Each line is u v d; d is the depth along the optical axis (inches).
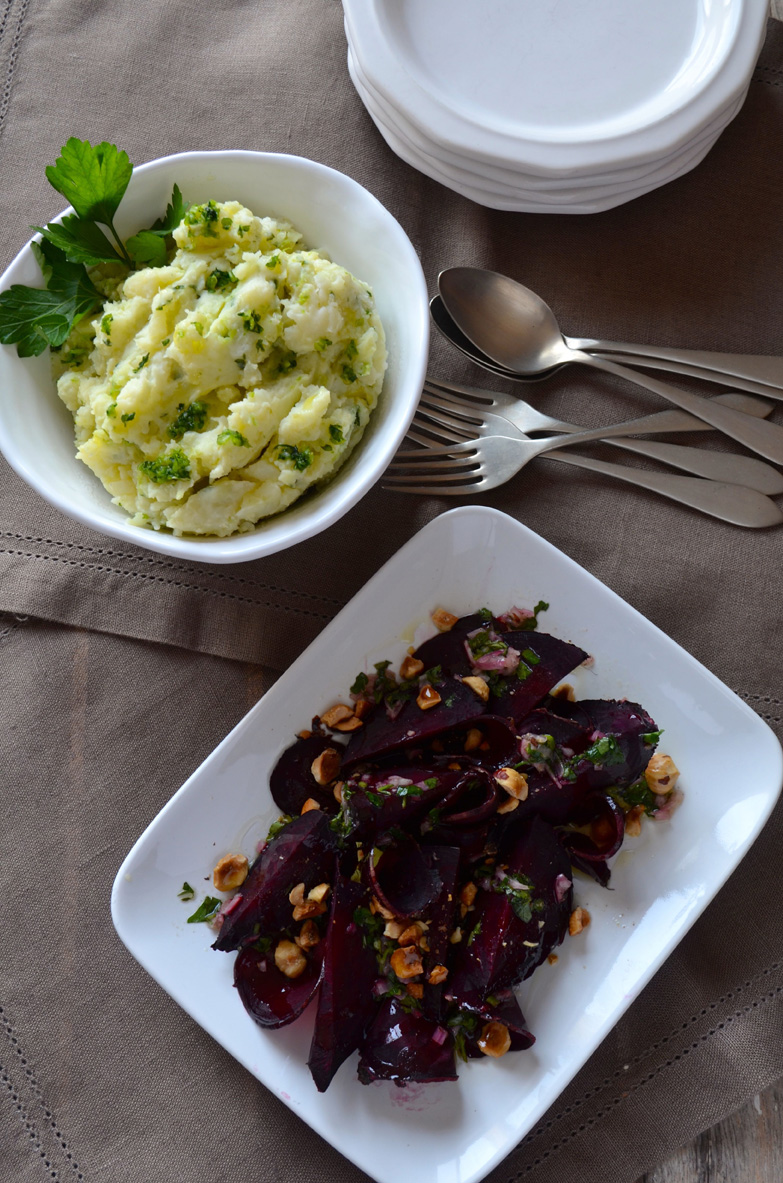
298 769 24.3
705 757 24.6
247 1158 24.5
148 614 25.6
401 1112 23.5
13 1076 24.8
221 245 22.1
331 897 23.3
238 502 21.9
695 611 25.6
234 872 24.0
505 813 23.1
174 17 26.8
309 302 21.7
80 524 25.7
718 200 26.4
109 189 22.4
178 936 24.0
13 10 26.8
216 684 25.6
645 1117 24.6
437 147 24.5
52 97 26.7
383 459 22.1
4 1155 24.6
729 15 24.3
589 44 25.0
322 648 24.2
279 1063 23.6
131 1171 24.5
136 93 26.7
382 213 23.0
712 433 25.8
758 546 25.6
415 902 23.0
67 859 25.3
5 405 22.2
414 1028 23.2
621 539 25.7
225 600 25.6
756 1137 25.0
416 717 23.9
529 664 24.0
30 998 25.0
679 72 25.0
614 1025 24.4
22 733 25.5
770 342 26.1
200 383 21.7
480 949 23.0
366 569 25.7
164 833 24.0
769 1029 24.7
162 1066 24.8
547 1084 23.4
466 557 24.8
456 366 26.0
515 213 26.3
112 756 25.5
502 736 23.8
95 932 25.1
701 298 26.2
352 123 26.6
